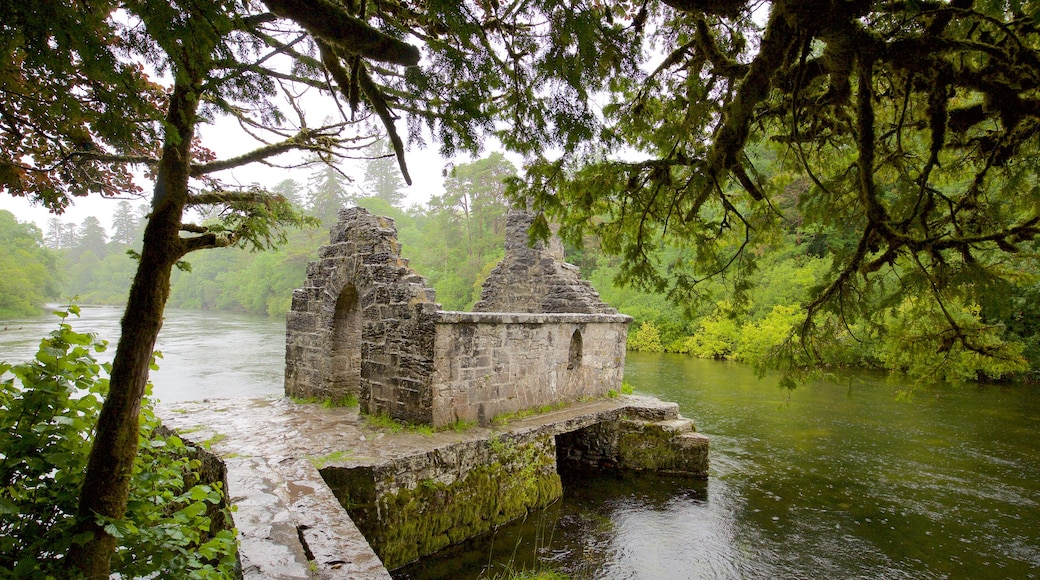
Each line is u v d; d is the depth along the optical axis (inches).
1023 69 157.6
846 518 400.8
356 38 118.8
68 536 119.0
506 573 301.1
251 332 1504.7
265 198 216.7
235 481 273.3
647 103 229.0
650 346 1395.2
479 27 126.7
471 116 145.8
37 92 148.1
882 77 223.1
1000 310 176.2
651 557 340.2
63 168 204.1
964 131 215.8
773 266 1194.6
